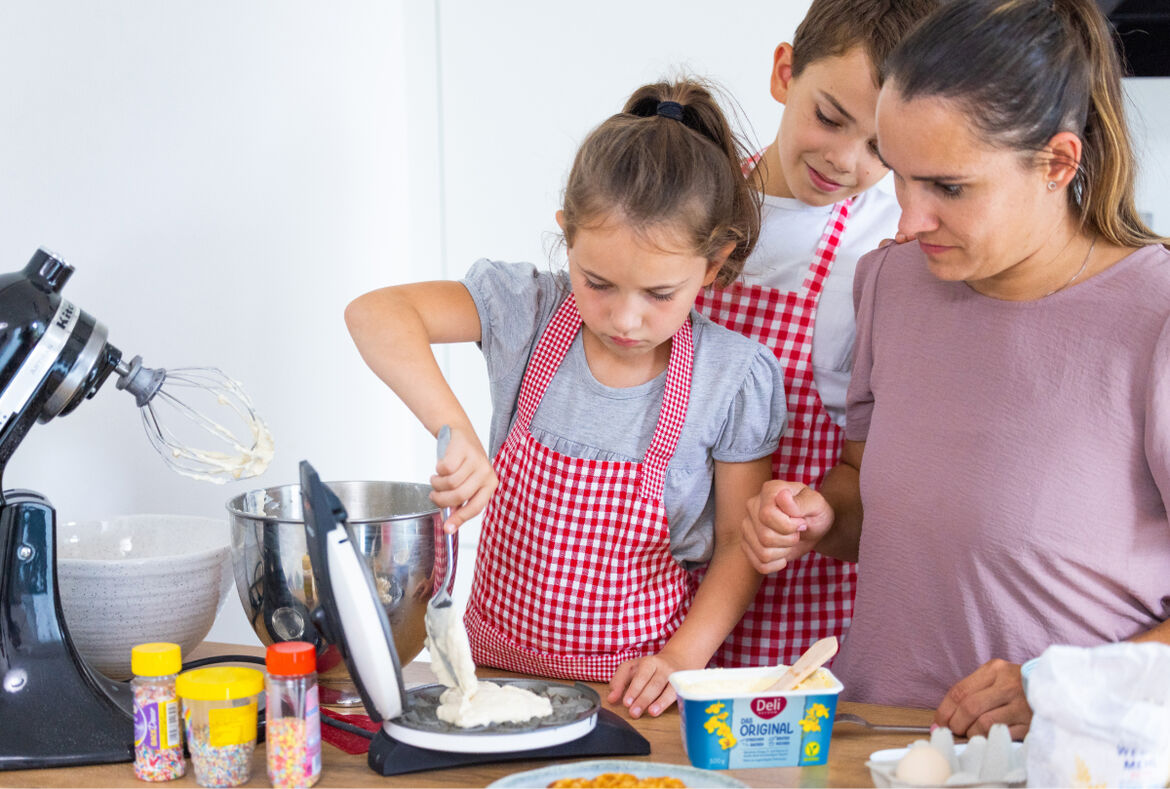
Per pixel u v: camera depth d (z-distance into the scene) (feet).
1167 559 3.64
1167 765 2.63
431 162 7.73
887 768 2.98
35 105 4.62
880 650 4.12
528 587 4.32
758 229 4.49
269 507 4.12
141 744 3.20
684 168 3.81
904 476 4.01
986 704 3.37
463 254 7.95
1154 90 6.86
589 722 3.30
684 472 4.35
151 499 5.24
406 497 4.22
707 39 7.70
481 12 7.71
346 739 3.46
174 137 5.37
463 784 3.14
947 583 3.91
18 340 3.40
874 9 4.13
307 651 3.13
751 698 3.21
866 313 4.36
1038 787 2.71
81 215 4.86
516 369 4.49
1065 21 3.36
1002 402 3.78
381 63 7.31
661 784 2.93
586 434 4.36
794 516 3.87
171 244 5.36
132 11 5.08
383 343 4.07
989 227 3.39
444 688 3.60
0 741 3.28
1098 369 3.61
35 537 3.44
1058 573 3.69
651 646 4.39
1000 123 3.23
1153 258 3.61
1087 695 2.64
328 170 6.68
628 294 3.86
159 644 3.30
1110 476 3.60
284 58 6.21
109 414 5.00
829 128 4.32
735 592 4.25
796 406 5.03
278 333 6.21
